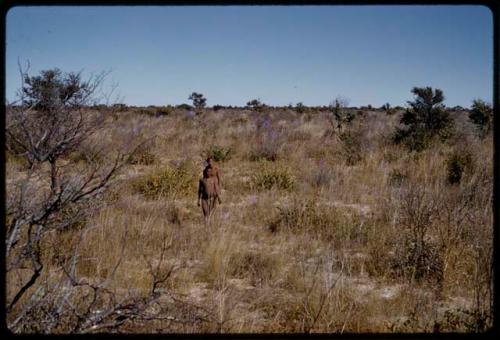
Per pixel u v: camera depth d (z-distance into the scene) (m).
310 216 8.26
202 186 8.29
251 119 29.61
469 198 7.76
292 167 14.28
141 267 5.79
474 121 17.56
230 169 14.87
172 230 7.39
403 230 7.07
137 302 4.24
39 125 4.66
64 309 4.06
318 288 5.14
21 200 4.02
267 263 6.25
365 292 5.37
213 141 19.50
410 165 12.82
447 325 4.18
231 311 4.62
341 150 16.88
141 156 14.22
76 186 4.68
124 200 8.83
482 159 11.70
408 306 4.96
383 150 16.47
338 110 19.84
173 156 16.38
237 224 8.07
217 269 5.87
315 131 22.30
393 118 27.31
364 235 7.33
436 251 6.02
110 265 5.67
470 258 5.80
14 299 3.63
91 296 4.60
